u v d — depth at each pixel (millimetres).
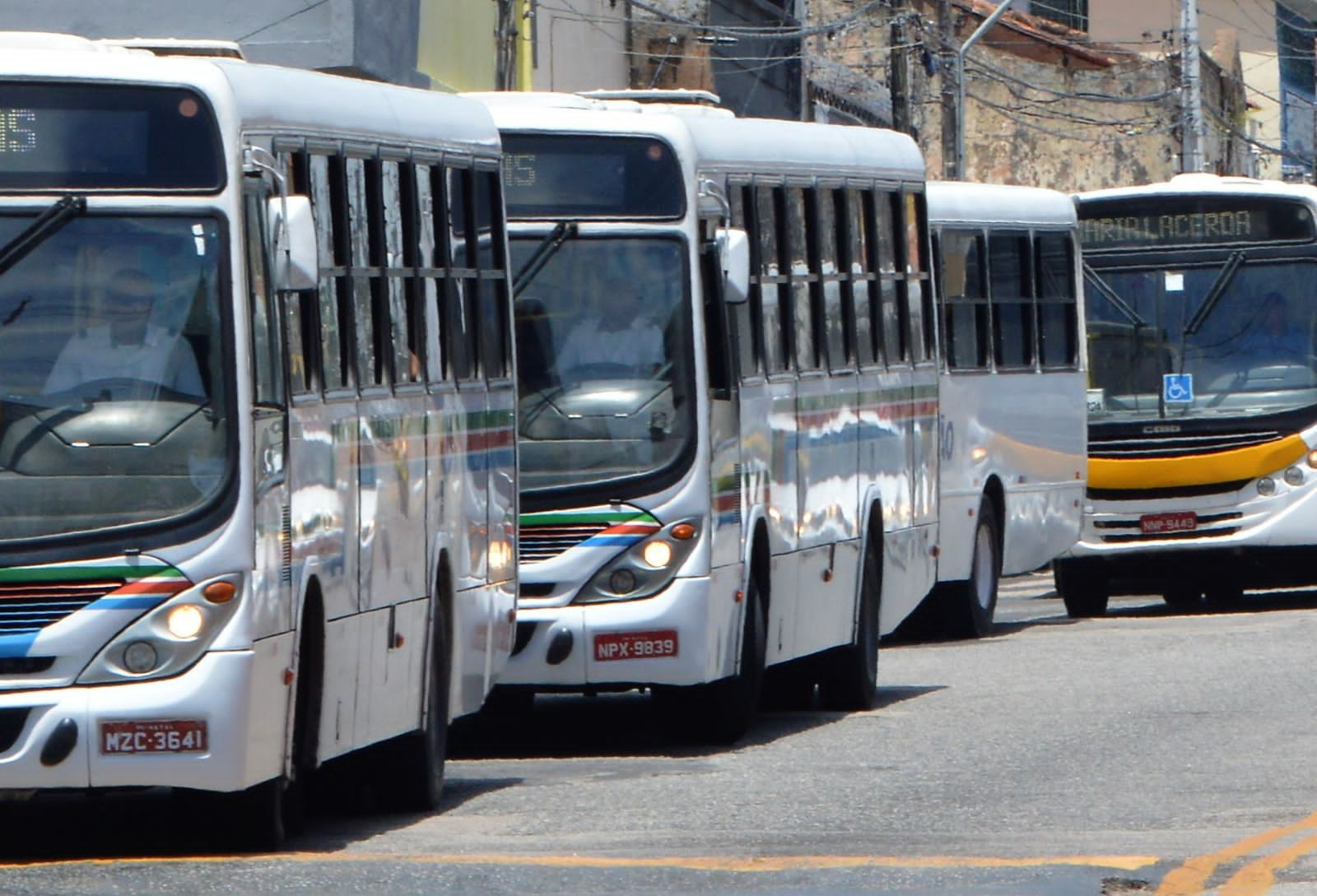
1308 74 150625
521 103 30078
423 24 55406
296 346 21469
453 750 30375
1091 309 51375
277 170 20688
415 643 24359
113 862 20562
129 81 20406
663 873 19875
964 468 45156
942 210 45312
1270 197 50562
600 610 28531
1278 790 25062
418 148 25047
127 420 20094
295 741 21719
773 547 31062
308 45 50312
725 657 29359
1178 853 20938
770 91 81750
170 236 20297
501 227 27828
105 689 19828
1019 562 47938
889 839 21969
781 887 19203
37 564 19828
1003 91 109812
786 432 31688
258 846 21406
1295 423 50062
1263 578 53625
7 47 21328
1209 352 50750
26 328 20172
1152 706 33219
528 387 29016
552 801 25250
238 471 20062
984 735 30547
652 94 33250
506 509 27672
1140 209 51188
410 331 24547
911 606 37625
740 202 30859
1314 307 50438
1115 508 50906
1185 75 96625
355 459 22703
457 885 19328
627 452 28734
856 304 35000
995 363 46688
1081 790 25312
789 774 27109
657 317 29031
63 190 20266
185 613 19891
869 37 97312
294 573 21047
